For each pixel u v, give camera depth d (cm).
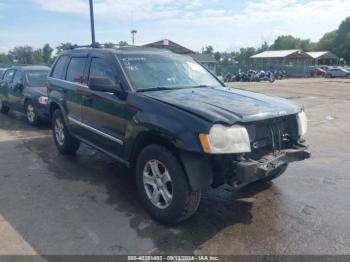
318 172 542
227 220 381
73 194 453
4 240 339
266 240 340
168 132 341
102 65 475
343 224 372
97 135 480
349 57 8969
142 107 382
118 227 365
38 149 673
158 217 374
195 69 519
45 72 1007
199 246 329
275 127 379
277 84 3092
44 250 323
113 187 477
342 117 1068
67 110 565
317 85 2839
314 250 323
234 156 334
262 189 470
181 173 342
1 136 789
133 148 402
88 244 332
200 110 340
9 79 1066
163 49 547
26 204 421
